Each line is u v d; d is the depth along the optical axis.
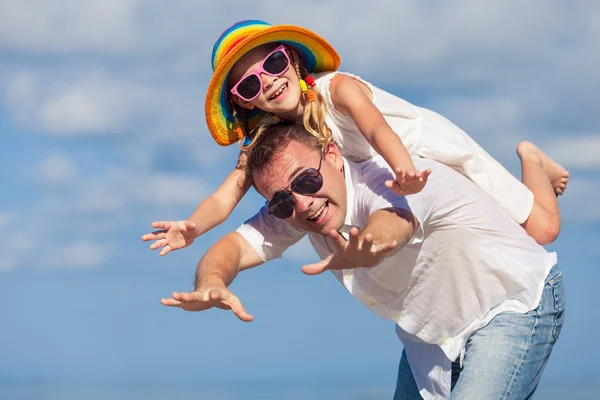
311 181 3.78
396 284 3.99
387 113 4.06
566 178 4.76
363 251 3.01
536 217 4.15
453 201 3.79
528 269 3.82
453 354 3.93
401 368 4.58
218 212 4.23
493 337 3.76
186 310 3.39
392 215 3.39
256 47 4.20
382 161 3.93
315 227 3.90
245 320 3.27
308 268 3.05
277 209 3.88
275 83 4.16
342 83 4.00
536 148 4.78
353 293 4.20
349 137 4.02
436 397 4.16
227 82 4.31
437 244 3.82
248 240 4.28
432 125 4.14
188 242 3.91
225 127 4.45
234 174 4.35
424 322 4.02
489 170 4.14
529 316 3.79
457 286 3.85
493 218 3.85
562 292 3.97
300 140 3.88
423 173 3.22
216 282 3.78
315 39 4.20
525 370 3.74
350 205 3.90
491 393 3.64
